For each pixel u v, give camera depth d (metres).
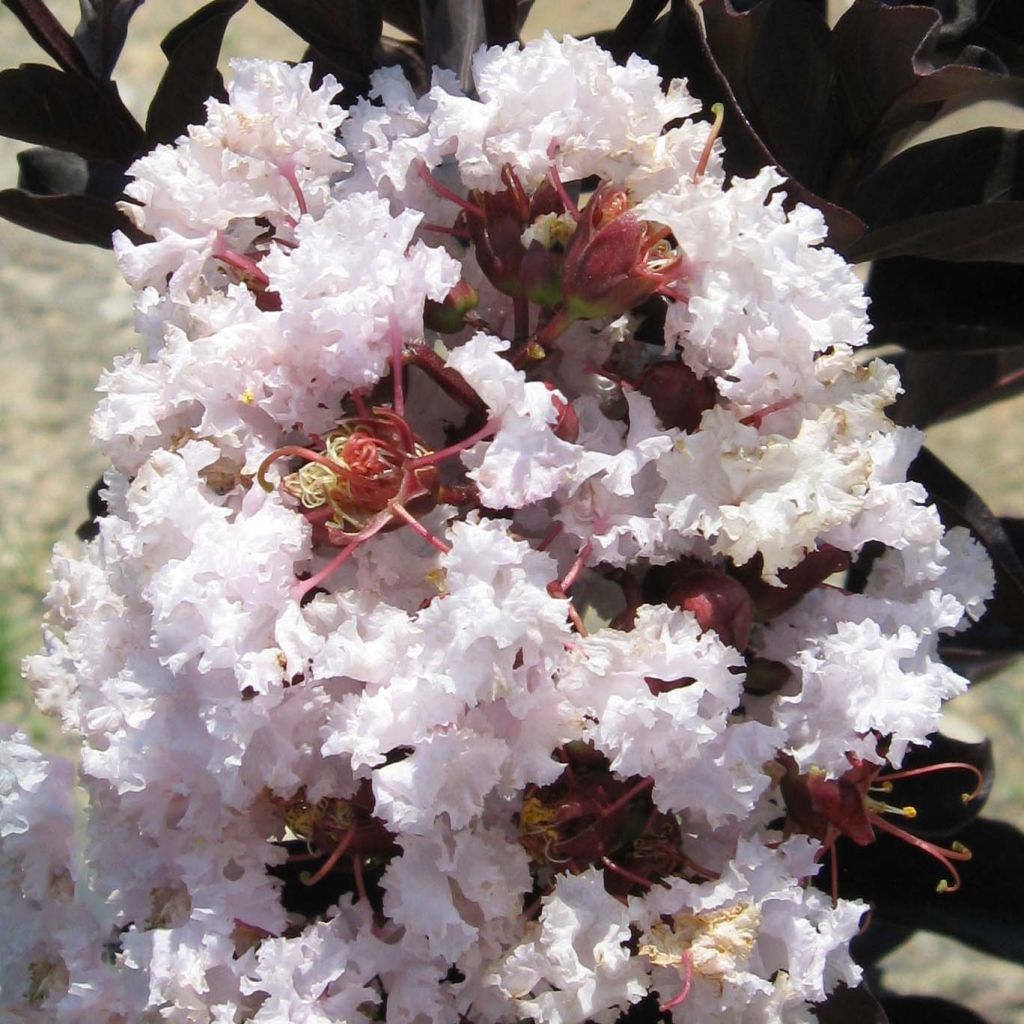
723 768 0.13
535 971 0.13
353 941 0.13
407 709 0.12
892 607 0.14
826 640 0.13
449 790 0.12
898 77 0.16
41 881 0.15
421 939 0.13
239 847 0.13
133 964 0.13
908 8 0.15
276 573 0.12
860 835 0.14
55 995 0.15
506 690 0.12
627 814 0.13
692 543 0.13
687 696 0.12
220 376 0.13
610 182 0.13
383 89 0.15
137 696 0.13
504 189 0.13
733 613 0.13
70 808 0.16
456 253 0.15
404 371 0.13
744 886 0.13
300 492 0.12
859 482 0.13
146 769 0.13
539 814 0.13
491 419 0.13
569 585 0.13
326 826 0.13
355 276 0.13
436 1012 0.13
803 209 0.13
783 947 0.13
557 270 0.13
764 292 0.13
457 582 0.12
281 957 0.13
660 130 0.14
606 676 0.12
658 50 0.16
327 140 0.14
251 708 0.12
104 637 0.14
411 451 0.13
